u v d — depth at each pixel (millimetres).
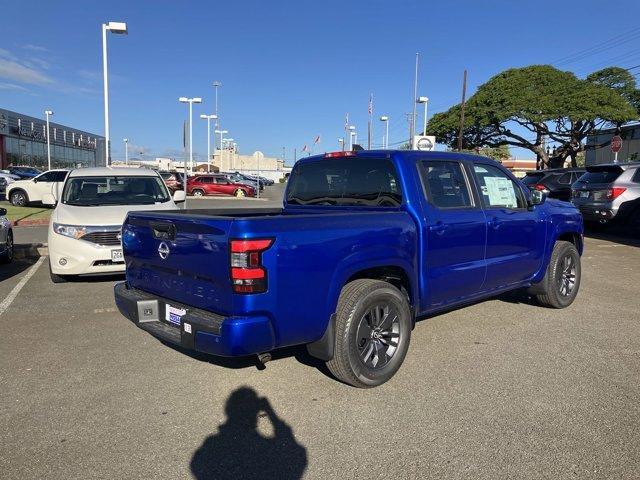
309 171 5602
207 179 35562
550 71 37125
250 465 3146
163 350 5051
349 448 3328
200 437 3459
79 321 5984
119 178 9219
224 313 3580
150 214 4262
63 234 7492
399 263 4344
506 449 3312
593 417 3730
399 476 3033
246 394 4098
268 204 29016
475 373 4523
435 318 6176
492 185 5555
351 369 4039
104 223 7551
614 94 34406
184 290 3908
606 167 13781
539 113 34750
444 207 4910
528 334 5590
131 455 3240
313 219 3795
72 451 3277
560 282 6539
